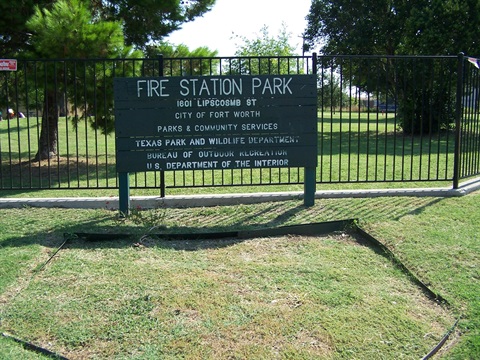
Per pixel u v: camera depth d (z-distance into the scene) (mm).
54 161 10648
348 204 6270
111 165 10227
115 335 3332
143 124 5824
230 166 5957
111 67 8180
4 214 5996
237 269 4391
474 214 5777
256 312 3621
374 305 3756
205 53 9867
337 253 4781
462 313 3664
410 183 7527
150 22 10289
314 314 3600
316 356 3117
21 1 8516
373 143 14516
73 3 8039
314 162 6074
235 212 6043
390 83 18422
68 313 3605
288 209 6105
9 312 3605
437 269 4363
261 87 5918
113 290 3957
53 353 3102
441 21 16031
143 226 5531
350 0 19406
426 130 16953
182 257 4691
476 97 7727
